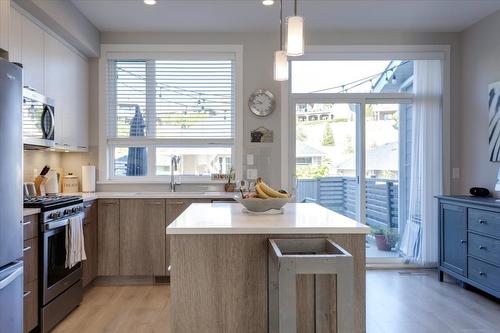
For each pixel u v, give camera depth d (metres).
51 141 3.25
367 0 3.63
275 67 2.74
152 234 3.97
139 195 3.95
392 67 4.64
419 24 4.27
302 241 1.94
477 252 3.44
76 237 3.18
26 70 3.08
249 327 1.93
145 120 4.55
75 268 3.29
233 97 4.55
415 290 3.71
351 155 4.64
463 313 3.13
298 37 2.24
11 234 2.15
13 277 2.14
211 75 4.56
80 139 4.16
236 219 2.11
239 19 4.09
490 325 2.89
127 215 3.96
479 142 4.14
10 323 2.13
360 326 1.95
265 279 1.93
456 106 4.54
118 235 3.96
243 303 1.93
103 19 4.04
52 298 2.86
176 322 1.91
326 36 4.47
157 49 4.46
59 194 3.91
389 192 4.64
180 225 1.91
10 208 2.14
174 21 4.13
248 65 4.49
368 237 4.63
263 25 4.27
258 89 4.50
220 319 1.92
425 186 4.51
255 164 4.50
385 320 2.99
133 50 4.45
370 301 3.41
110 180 4.48
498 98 3.81
